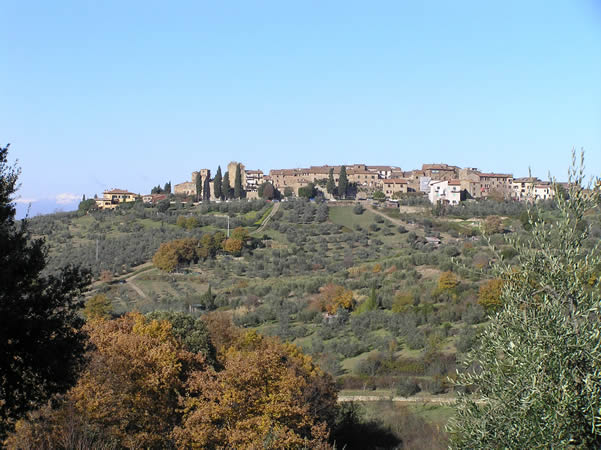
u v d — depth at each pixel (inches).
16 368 684.7
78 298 762.8
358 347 2637.8
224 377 1337.4
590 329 557.6
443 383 2134.6
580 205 590.2
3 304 666.8
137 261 4419.3
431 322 2691.9
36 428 853.8
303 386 1691.7
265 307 3319.4
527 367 549.3
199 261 4510.3
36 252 717.9
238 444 1177.4
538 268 604.7
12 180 735.7
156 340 1568.7
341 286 3339.1
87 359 786.2
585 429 520.4
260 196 7199.8
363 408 2001.7
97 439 950.4
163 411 1273.4
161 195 7568.9
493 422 580.7
